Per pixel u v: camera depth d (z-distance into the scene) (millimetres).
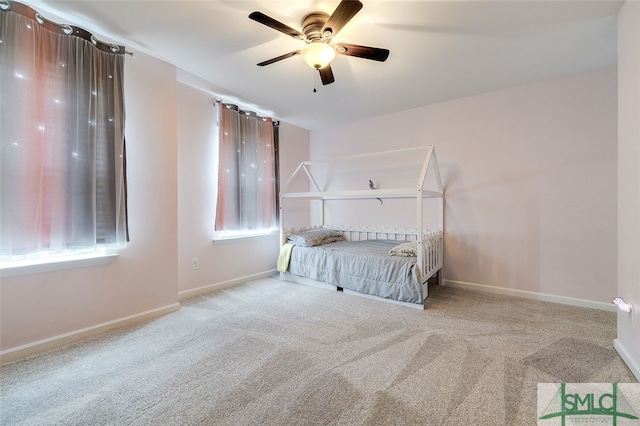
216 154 3527
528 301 3092
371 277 3160
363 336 2273
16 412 1449
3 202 1854
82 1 1910
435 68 2773
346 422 1364
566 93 2963
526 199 3197
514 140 3250
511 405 1470
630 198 1771
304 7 1943
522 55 2539
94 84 2236
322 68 2301
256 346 2119
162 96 2744
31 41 1936
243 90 3320
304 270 3750
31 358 1954
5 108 1849
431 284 3785
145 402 1520
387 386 1636
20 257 1938
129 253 2531
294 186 4711
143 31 2244
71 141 2127
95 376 1752
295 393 1581
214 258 3535
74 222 2145
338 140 4688
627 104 1801
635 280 1713
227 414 1425
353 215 4520
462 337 2240
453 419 1379
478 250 3490
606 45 2381
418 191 2922
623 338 1896
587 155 2883
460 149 3578
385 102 3682
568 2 1852
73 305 2207
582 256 2920
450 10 1938
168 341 2205
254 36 2293
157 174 2729
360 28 2139
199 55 2590
